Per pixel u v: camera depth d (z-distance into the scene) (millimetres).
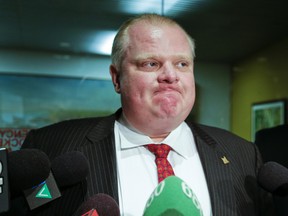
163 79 985
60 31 2980
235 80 3848
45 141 1131
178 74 1002
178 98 1005
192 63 1055
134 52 1002
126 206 988
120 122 1155
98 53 3537
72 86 3562
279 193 1001
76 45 3330
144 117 1027
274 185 966
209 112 3871
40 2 2436
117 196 999
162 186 774
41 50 3471
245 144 1251
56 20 2738
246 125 3863
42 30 2939
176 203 734
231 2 2463
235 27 2943
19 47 3385
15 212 976
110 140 1101
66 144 1094
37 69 3479
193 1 2432
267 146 1635
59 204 983
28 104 3451
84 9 2523
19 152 793
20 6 2477
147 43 986
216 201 1032
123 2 2426
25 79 3449
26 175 779
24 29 2914
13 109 3408
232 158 1159
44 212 976
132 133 1099
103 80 3611
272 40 3264
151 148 1082
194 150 1146
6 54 3406
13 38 3143
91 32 2957
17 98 3426
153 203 753
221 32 3051
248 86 3756
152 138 1115
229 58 3732
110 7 2502
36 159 793
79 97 3572
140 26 1015
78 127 1162
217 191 1054
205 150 1141
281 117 3402
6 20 2730
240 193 1078
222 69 3852
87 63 3584
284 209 1056
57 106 3523
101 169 1035
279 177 965
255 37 3182
